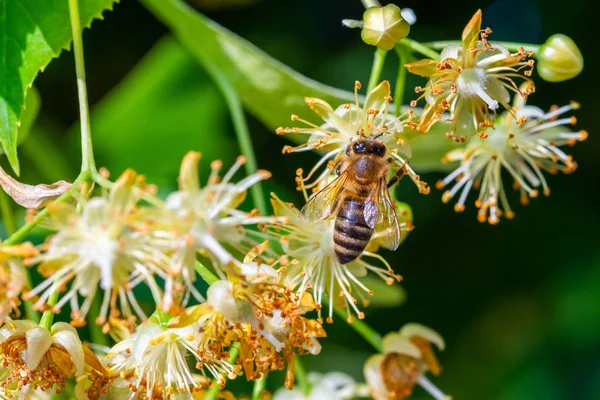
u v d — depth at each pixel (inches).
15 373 8.6
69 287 9.1
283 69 10.0
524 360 11.2
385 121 9.1
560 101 11.3
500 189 10.1
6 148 8.9
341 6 11.7
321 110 9.1
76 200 8.7
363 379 11.2
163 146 11.3
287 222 8.9
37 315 9.7
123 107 11.3
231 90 10.1
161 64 11.4
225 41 10.0
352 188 9.1
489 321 11.4
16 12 9.0
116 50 11.7
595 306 11.1
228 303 8.5
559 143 9.7
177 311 8.3
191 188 8.3
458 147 9.8
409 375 9.7
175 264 8.3
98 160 11.2
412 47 9.1
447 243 11.5
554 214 11.4
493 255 11.4
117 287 8.3
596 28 11.3
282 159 11.4
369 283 10.2
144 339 8.6
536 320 11.2
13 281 8.3
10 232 9.8
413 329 9.8
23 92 9.0
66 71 11.6
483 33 9.0
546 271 11.3
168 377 8.7
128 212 8.2
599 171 11.3
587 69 11.3
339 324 11.3
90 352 8.6
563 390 11.0
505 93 9.1
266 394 9.4
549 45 9.2
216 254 8.3
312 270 9.1
